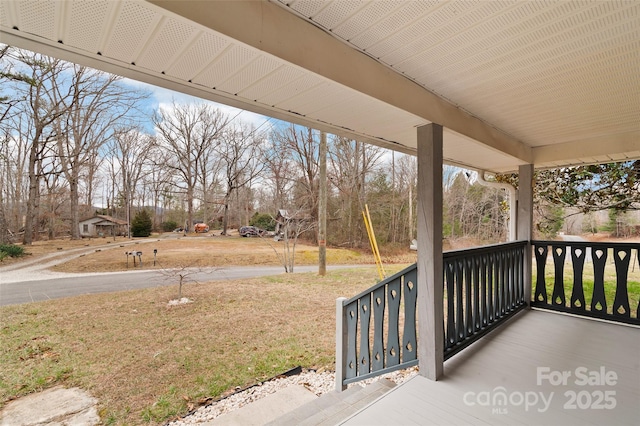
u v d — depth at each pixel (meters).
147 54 1.22
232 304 6.28
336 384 2.87
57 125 12.46
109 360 3.94
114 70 1.35
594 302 3.24
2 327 4.89
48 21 1.00
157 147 17.61
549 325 3.07
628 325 3.01
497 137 2.91
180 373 3.64
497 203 15.65
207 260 11.79
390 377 3.30
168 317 5.48
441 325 2.14
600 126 2.80
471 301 2.64
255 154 17.23
